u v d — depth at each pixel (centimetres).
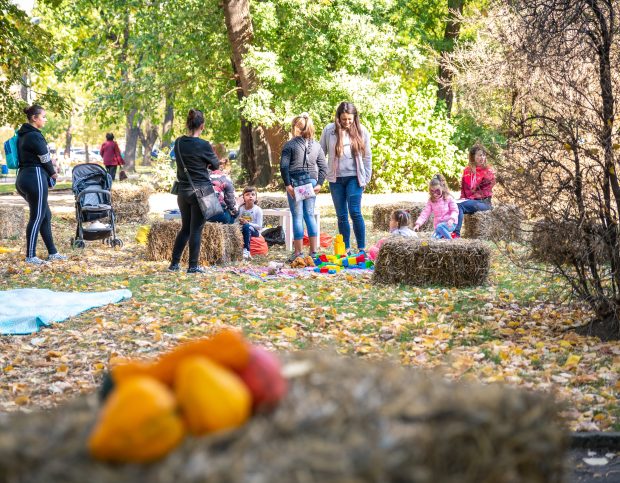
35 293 841
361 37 2431
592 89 643
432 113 2705
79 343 668
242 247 1159
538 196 633
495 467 201
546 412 227
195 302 826
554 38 637
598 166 630
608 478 388
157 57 2583
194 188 1007
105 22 2802
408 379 229
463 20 1898
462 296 850
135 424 193
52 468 191
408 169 2695
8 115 1727
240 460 187
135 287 923
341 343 647
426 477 186
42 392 538
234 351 215
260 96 2345
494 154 675
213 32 2495
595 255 641
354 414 202
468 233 1341
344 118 1105
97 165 1328
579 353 605
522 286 909
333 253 1199
